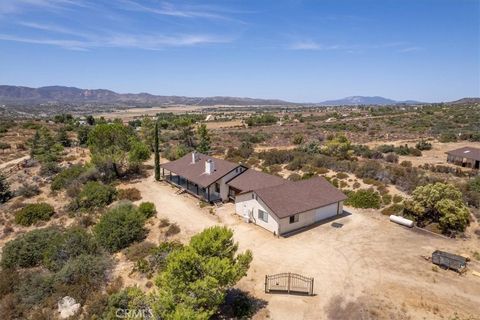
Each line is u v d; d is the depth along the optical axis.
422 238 27.03
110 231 27.25
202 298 14.80
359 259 23.83
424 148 65.75
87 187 38.75
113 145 46.75
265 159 54.06
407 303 18.75
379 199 34.38
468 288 20.09
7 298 19.70
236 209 33.25
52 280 20.95
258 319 17.53
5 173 48.94
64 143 73.88
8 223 33.38
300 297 19.47
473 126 92.94
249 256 17.42
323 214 31.09
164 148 68.19
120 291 19.20
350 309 18.34
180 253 15.92
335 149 59.19
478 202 31.75
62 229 30.14
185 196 39.44
